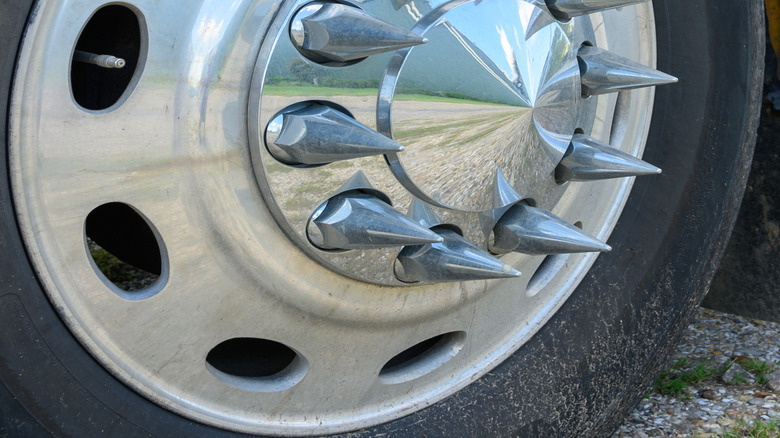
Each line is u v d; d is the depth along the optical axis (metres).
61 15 1.14
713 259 2.16
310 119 1.27
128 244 1.86
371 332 1.63
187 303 1.38
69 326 1.27
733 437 2.06
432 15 1.37
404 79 1.34
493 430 1.86
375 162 1.38
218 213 1.33
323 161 1.30
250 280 1.41
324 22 1.24
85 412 1.32
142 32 1.22
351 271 1.46
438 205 1.50
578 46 1.63
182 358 1.42
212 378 1.48
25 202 1.18
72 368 1.29
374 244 1.37
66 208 1.21
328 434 1.67
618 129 1.97
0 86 1.12
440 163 1.44
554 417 1.95
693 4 1.93
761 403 2.25
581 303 2.02
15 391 1.24
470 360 1.89
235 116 1.28
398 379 1.78
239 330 1.46
